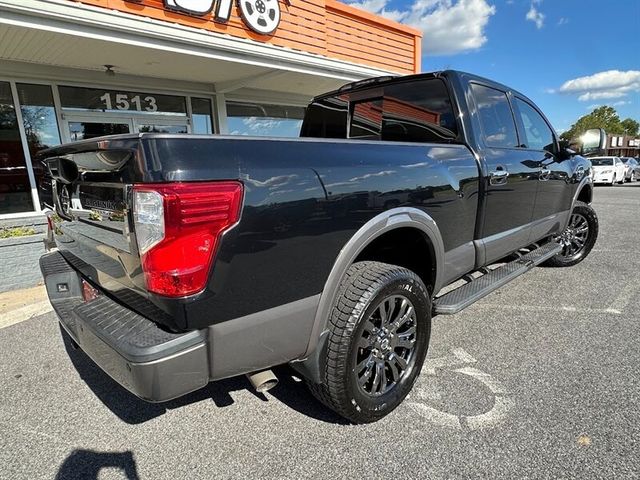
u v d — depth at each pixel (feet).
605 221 29.07
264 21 20.30
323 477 6.03
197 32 17.29
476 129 9.77
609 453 6.29
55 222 8.52
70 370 9.36
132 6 16.02
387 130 11.43
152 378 4.75
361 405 6.85
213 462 6.41
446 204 8.30
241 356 5.34
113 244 5.62
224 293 4.96
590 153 15.23
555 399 7.67
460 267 9.28
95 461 6.52
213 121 26.89
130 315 5.62
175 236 4.55
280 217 5.34
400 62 29.81
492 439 6.68
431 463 6.22
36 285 15.85
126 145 4.75
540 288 14.05
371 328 6.89
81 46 16.43
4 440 7.04
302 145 5.86
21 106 19.85
